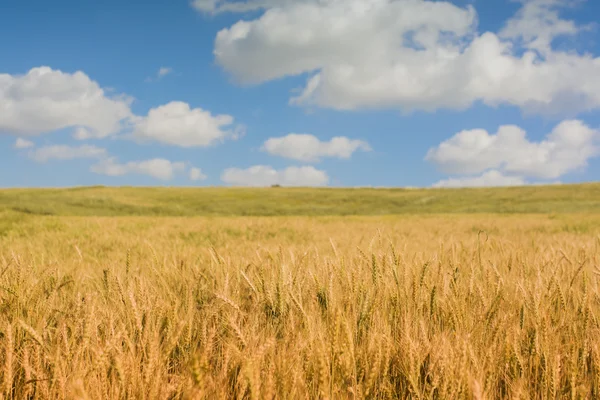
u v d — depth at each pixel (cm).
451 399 205
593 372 246
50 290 371
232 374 236
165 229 1497
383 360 245
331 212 5375
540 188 6631
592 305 336
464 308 304
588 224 1866
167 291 371
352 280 328
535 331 262
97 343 238
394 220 2461
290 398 202
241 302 360
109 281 373
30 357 246
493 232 1529
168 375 238
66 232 1287
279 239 1213
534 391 233
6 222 1483
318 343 238
